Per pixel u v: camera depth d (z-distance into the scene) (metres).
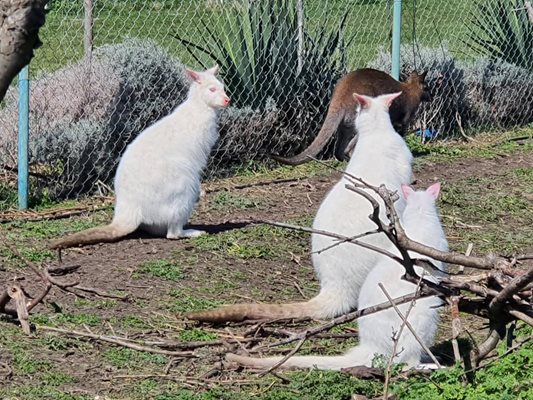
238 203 10.39
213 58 12.30
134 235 8.93
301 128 12.66
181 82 11.79
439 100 13.98
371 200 4.57
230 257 8.52
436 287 4.87
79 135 10.65
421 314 5.77
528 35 15.38
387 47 15.42
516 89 15.18
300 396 5.60
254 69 12.31
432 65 14.32
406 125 12.55
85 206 10.14
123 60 11.50
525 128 15.30
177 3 14.81
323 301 7.01
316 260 7.23
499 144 14.02
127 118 11.26
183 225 8.98
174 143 8.91
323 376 5.79
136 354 6.19
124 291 7.43
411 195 6.29
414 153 13.12
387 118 7.68
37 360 5.97
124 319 6.83
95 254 8.34
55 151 10.55
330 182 11.56
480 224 10.16
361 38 16.33
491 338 5.20
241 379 5.86
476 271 8.38
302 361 5.97
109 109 11.22
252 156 12.12
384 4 16.44
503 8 15.36
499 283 4.70
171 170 8.81
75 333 6.35
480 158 13.09
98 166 10.82
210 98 9.00
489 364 5.53
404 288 5.77
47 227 9.20
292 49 12.71
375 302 5.86
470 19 16.56
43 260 8.05
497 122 15.02
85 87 11.28
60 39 13.55
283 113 12.45
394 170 7.39
